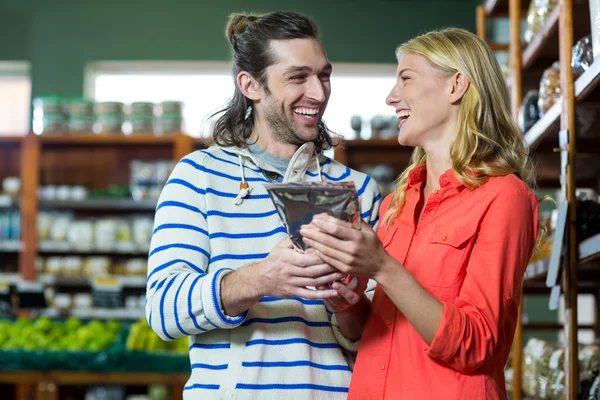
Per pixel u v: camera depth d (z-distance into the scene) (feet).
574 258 9.27
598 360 9.93
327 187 5.74
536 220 6.62
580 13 9.88
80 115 23.57
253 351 6.97
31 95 27.32
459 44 6.92
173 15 27.94
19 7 27.71
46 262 23.66
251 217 7.36
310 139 7.67
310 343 7.14
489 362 6.31
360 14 28.25
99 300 20.63
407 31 28.17
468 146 6.70
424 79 6.95
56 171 24.66
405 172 7.35
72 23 27.76
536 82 13.15
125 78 28.32
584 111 9.70
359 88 28.53
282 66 7.51
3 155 25.05
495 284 6.18
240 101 7.91
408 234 6.81
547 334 23.54
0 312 19.35
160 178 23.56
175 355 15.47
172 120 23.52
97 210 24.64
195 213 7.29
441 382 6.21
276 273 6.28
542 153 12.39
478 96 6.79
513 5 12.80
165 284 6.91
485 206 6.42
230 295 6.59
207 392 6.98
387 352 6.56
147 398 18.75
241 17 8.09
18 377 15.43
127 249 23.43
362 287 6.48
